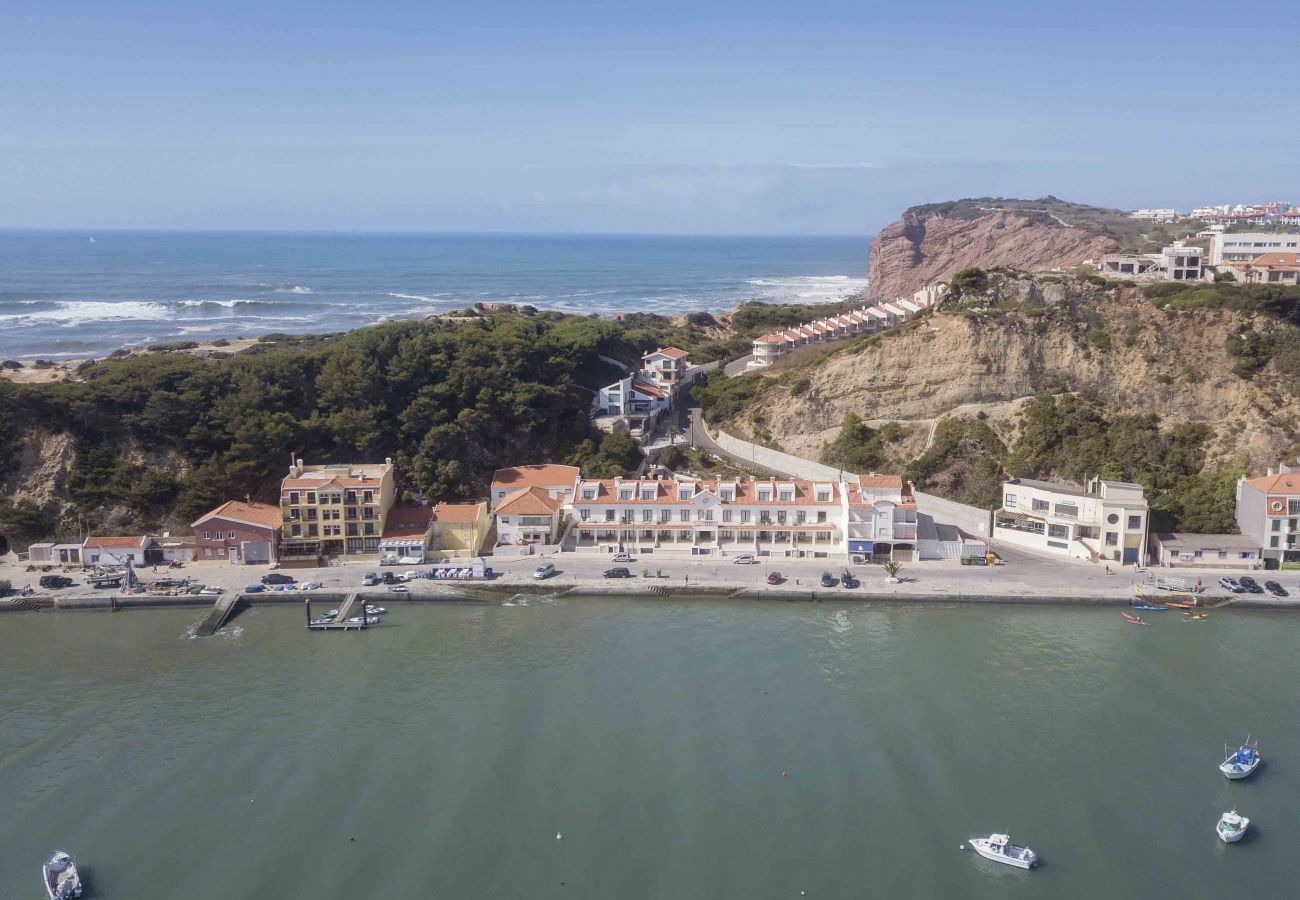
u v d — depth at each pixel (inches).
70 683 3058.6
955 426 5022.1
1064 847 2228.1
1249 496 4084.6
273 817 2332.7
